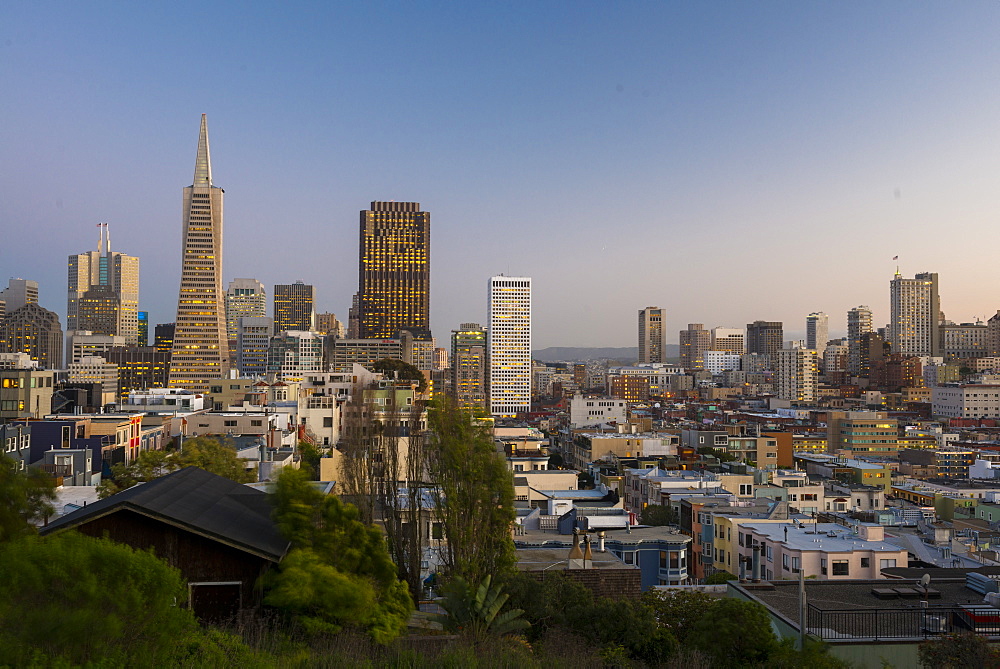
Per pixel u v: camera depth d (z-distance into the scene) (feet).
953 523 428.56
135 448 304.71
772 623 104.88
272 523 91.66
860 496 453.17
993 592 117.39
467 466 128.57
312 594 77.15
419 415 156.46
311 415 444.55
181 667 59.57
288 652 68.69
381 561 88.28
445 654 72.95
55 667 51.57
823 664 85.56
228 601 81.15
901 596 118.93
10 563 57.47
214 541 81.35
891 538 279.90
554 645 92.89
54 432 256.93
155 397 529.04
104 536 75.92
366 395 160.66
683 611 118.93
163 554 80.69
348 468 151.43
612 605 106.22
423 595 134.62
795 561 226.38
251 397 559.38
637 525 261.44
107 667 53.78
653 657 101.40
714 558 284.61
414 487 147.74
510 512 129.59
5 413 342.23
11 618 54.60
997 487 526.57
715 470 457.68
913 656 94.38
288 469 91.25
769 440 626.64
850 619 104.99
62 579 57.88
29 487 87.66
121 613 58.23
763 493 399.44
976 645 87.97
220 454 214.48
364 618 79.66
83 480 233.96
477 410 140.15
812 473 611.88
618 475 460.14
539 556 162.40
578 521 242.37
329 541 85.46
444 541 154.30
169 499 87.66
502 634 89.97
